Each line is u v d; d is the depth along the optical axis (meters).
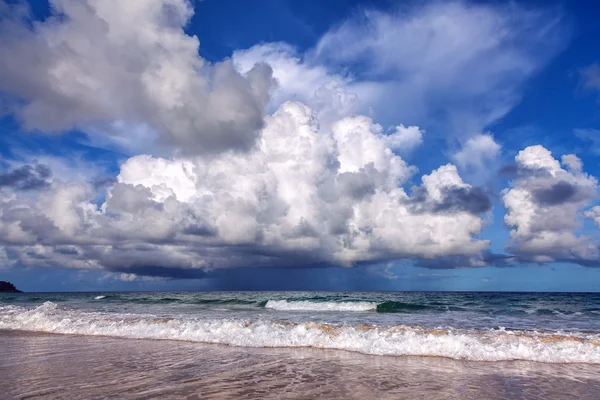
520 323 18.22
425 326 15.66
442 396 6.46
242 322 15.16
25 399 6.27
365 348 10.63
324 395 6.48
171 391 6.70
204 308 30.22
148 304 36.09
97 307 31.05
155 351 10.80
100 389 6.83
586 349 10.27
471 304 32.81
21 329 15.88
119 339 13.20
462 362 9.27
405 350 10.30
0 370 8.41
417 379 7.60
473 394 6.60
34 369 8.49
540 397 6.48
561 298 49.00
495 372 8.27
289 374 7.98
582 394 6.67
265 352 10.59
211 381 7.39
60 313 21.14
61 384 7.18
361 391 6.73
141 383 7.25
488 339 11.62
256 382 7.32
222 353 10.45
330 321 18.59
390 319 19.91
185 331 13.62
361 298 44.47
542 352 9.95
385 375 7.91
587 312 25.38
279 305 31.38
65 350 11.03
